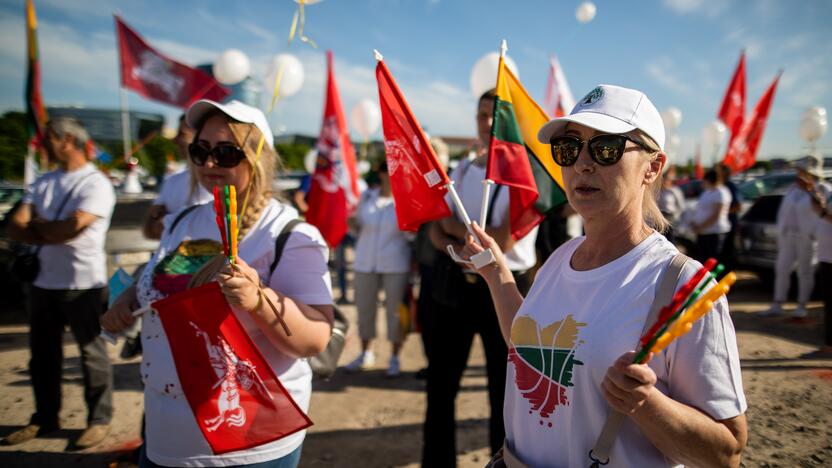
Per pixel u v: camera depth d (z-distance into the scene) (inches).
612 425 41.3
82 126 125.6
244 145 63.9
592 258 49.0
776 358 172.9
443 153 164.4
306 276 61.7
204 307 56.1
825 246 176.6
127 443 123.3
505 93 83.1
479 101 100.1
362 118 238.5
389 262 170.2
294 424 57.7
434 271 98.0
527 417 48.4
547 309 49.0
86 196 120.1
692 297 36.1
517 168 82.3
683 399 40.5
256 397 57.0
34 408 141.0
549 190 90.6
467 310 94.1
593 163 45.4
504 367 92.6
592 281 45.8
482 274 65.7
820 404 135.1
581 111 47.9
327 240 166.2
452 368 96.7
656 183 50.8
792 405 134.8
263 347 60.1
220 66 160.9
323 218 166.6
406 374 173.5
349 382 165.8
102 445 122.3
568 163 47.8
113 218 221.8
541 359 47.5
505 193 96.0
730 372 39.3
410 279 174.6
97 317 122.8
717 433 38.0
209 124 64.6
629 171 45.0
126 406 142.9
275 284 61.3
